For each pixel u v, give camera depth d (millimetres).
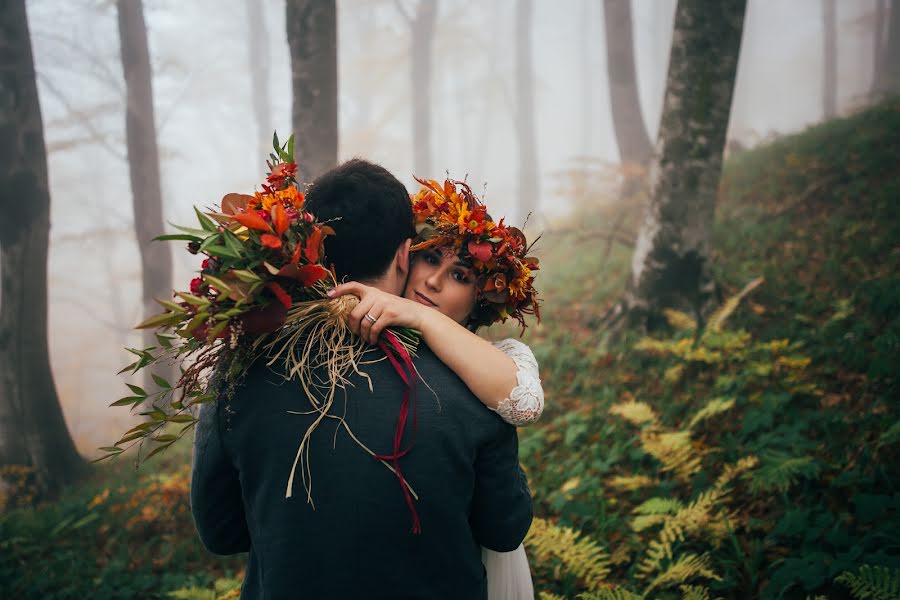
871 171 6984
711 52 4984
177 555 4109
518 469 1201
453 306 1394
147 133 9680
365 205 1177
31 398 7098
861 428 3203
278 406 1062
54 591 3979
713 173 5180
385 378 1076
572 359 5367
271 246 986
